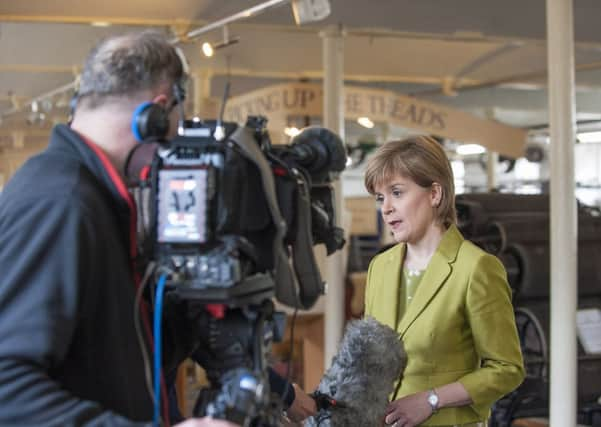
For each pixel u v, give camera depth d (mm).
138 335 1472
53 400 1294
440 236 2375
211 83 9672
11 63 8250
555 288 4727
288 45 7578
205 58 8023
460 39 6883
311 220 1594
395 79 8812
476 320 2227
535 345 4797
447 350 2260
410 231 2354
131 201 1491
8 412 1283
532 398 4773
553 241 4762
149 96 1512
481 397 2188
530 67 8391
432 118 7930
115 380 1433
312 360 6508
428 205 2354
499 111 12305
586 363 4855
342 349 2061
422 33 6680
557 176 4773
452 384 2207
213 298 1382
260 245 1478
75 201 1391
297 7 4816
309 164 1602
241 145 1413
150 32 1574
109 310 1431
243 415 1429
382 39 7344
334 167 1634
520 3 6020
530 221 5078
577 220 5285
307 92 7410
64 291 1341
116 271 1444
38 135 13578
